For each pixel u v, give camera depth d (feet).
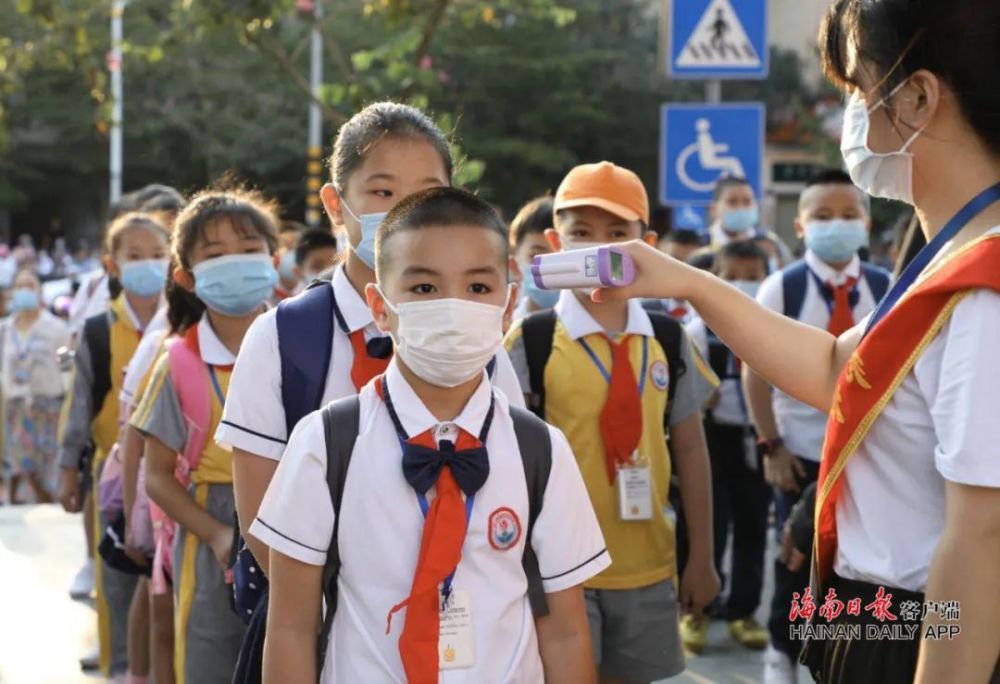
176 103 125.18
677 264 8.71
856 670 7.58
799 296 19.16
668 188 29.99
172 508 13.51
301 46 38.04
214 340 14.01
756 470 22.39
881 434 7.39
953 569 6.70
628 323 14.66
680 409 15.20
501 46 117.70
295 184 127.65
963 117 7.16
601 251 8.52
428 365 8.50
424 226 8.53
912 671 7.36
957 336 6.83
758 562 22.57
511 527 8.66
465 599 8.47
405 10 35.22
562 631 8.94
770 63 114.62
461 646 8.40
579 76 124.98
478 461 8.57
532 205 20.58
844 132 7.80
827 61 7.86
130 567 16.60
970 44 7.03
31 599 24.99
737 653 21.97
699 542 15.30
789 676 18.53
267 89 122.93
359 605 8.50
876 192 7.74
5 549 29.17
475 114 125.39
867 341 7.30
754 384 19.30
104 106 43.50
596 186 14.87
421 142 10.90
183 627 13.48
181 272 14.37
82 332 21.07
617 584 14.21
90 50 43.11
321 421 8.70
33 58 43.16
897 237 23.61
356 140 10.94
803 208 19.34
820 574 7.88
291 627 8.63
